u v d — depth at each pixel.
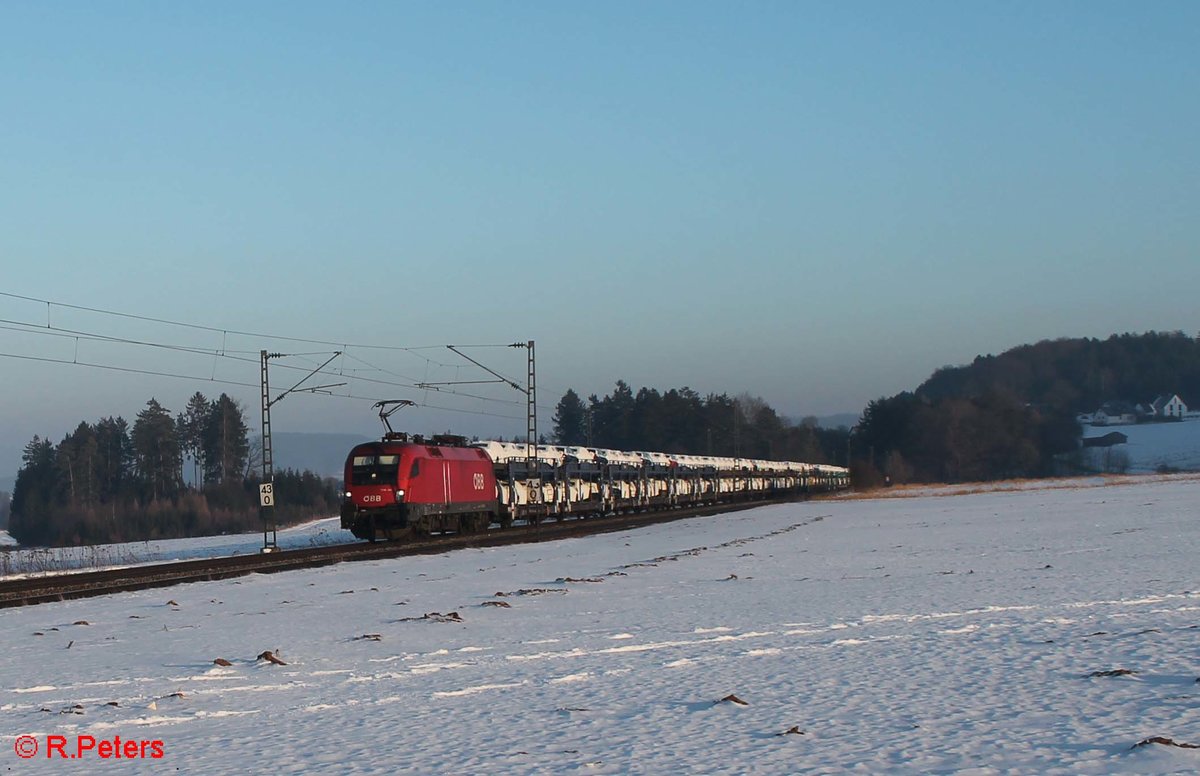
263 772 10.16
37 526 119.69
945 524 55.22
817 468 140.12
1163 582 23.66
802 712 11.98
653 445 155.62
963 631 17.64
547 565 36.34
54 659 18.22
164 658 17.75
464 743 11.05
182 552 55.94
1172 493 83.62
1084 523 49.75
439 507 51.72
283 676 15.48
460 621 21.20
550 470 67.75
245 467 133.12
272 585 31.45
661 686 13.87
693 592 25.70
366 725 12.10
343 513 49.72
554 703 13.02
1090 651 15.08
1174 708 11.34
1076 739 10.21
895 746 10.24
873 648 16.33
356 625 21.16
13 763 10.84
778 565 33.28
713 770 9.62
